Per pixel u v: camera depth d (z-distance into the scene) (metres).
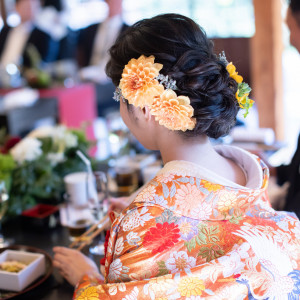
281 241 0.90
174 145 0.95
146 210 0.85
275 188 2.20
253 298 0.85
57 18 5.67
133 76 0.88
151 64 0.86
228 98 0.91
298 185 1.81
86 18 6.79
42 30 5.56
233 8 5.39
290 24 1.86
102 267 1.19
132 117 0.96
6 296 1.22
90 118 4.72
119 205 1.45
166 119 0.88
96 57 5.70
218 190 0.87
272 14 3.74
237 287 0.84
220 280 0.84
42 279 1.28
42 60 5.55
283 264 0.89
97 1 6.70
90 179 1.54
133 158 2.23
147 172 1.96
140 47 0.89
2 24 5.96
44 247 1.54
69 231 1.57
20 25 5.59
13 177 1.75
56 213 1.73
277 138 3.98
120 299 0.83
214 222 0.87
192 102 0.88
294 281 0.88
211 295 0.83
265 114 3.97
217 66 0.90
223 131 0.94
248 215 0.92
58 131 1.94
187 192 0.87
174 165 0.91
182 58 0.87
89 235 1.50
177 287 0.83
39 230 1.66
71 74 4.79
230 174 0.97
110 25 5.62
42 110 4.03
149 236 0.84
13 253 1.35
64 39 5.71
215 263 0.84
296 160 1.82
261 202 0.96
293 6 1.81
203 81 0.88
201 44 0.91
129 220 0.86
